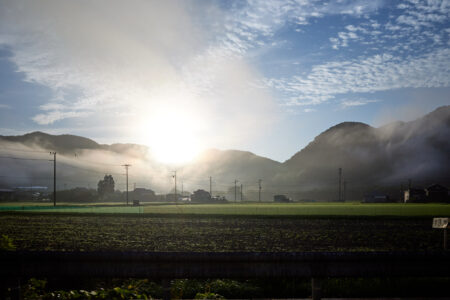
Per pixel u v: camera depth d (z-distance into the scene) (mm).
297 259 7164
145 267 7180
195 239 31547
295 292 10023
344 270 7199
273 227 44781
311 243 29078
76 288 11047
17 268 7258
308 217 59281
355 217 58000
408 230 40250
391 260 7195
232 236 34156
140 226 45906
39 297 8734
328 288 9609
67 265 7238
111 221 54625
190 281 11461
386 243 28938
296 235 35156
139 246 26547
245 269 7148
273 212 80000
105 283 11438
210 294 9227
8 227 44094
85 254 7191
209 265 7164
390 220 55688
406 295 9172
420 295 9148
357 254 7195
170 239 31484
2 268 7258
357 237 33469
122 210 90562
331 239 31891
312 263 7207
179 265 7164
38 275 7246
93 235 34906
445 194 171750
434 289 9414
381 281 10172
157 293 9766
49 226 45688
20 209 94312
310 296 9766
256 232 38344
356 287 9672
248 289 10133
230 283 10867
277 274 7152
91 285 11258
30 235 34875
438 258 7168
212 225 47750
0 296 7660
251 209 96500
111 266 7199
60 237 33094
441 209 89625
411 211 80062
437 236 33781
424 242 29375
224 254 7148
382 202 190125
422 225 47031
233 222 53000
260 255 7152
